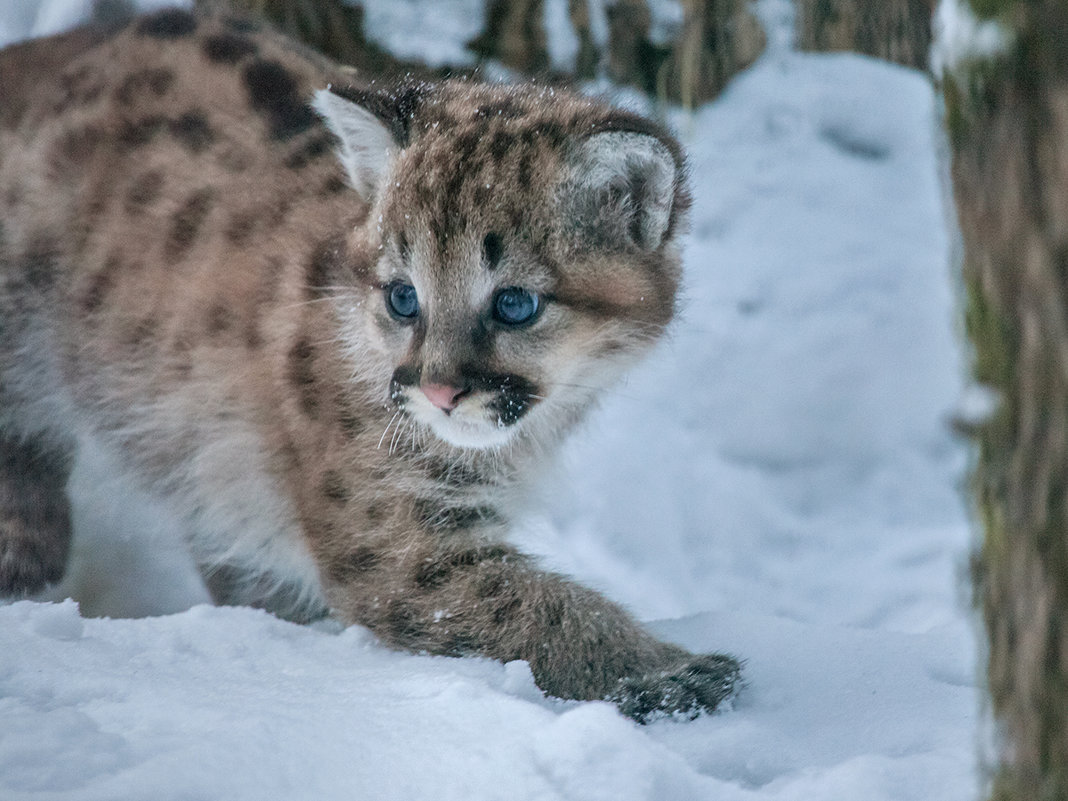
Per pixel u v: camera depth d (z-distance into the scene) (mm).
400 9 11070
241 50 8008
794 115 12867
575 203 6230
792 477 11484
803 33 13227
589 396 7027
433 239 6102
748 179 12570
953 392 11719
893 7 13273
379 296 6422
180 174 7559
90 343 7750
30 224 7793
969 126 3594
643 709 5801
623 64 11969
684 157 6949
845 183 12625
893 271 12180
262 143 7512
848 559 10828
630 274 6551
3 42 14219
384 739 4492
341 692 5141
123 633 5895
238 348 7188
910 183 12797
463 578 6469
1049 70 3328
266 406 7082
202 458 7480
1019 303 3508
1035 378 3498
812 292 12016
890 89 13078
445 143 6250
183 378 7434
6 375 7934
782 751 5164
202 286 7340
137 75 7918
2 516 8047
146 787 3924
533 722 4660
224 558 7863
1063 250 3363
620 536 10812
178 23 8305
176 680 5242
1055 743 3594
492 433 6254
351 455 6656
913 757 4773
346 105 6531
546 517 7656
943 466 11578
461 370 6078
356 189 6715
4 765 4051
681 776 4453
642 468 11195
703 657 6066
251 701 4914
